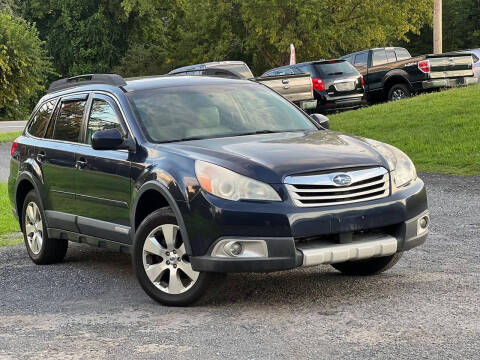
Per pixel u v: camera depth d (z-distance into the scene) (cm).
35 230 873
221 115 720
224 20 4838
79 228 773
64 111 834
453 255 773
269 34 4472
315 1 4353
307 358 478
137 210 672
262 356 488
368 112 2095
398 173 630
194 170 614
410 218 621
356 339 510
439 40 2964
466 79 2294
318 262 586
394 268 731
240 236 586
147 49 6369
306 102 2147
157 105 724
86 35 6481
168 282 649
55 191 813
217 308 620
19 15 6556
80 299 692
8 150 2619
